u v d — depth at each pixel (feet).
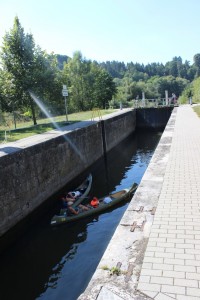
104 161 91.20
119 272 16.70
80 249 39.14
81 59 198.70
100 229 43.88
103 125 90.94
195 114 98.37
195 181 30.50
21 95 82.02
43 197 52.95
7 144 53.31
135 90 319.27
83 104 195.21
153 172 34.24
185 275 16.22
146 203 25.49
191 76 589.32
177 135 57.88
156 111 145.28
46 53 86.99
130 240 19.81
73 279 33.32
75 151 68.54
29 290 31.91
